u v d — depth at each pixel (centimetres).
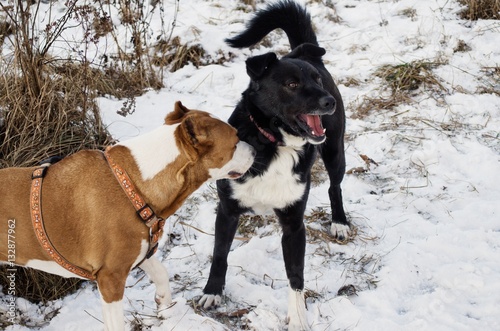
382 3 781
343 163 445
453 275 391
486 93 604
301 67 370
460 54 667
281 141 364
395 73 632
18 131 447
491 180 493
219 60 668
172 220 454
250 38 474
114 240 305
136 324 359
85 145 464
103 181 306
